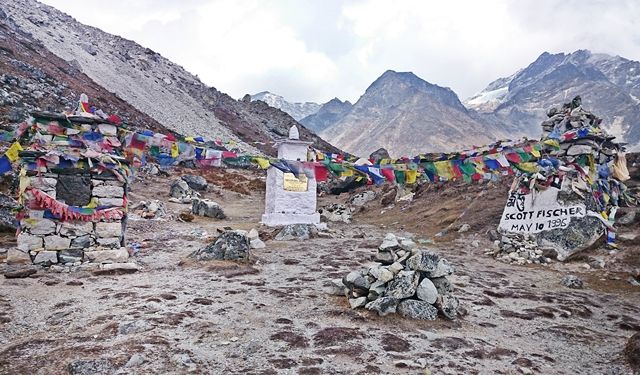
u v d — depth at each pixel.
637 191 18.86
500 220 18.47
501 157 9.93
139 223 18.81
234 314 7.73
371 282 8.69
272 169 22.72
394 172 9.55
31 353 5.68
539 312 9.00
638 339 6.67
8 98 29.61
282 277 10.98
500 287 11.17
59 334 6.41
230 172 43.91
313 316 7.86
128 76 74.69
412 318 7.97
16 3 78.44
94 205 11.12
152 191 27.64
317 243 17.11
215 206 23.53
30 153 10.51
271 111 102.31
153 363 5.50
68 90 41.53
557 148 15.53
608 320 8.84
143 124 46.84
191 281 9.99
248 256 12.55
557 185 16.09
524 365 6.18
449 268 8.79
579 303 9.89
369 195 33.06
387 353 6.29
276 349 6.25
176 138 9.63
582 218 15.17
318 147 80.62
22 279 9.34
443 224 21.42
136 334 6.43
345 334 6.91
